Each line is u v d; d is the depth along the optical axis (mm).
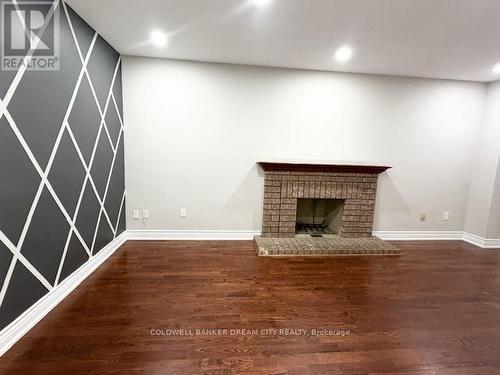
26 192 1690
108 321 1863
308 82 3418
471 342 1783
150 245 3336
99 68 2592
